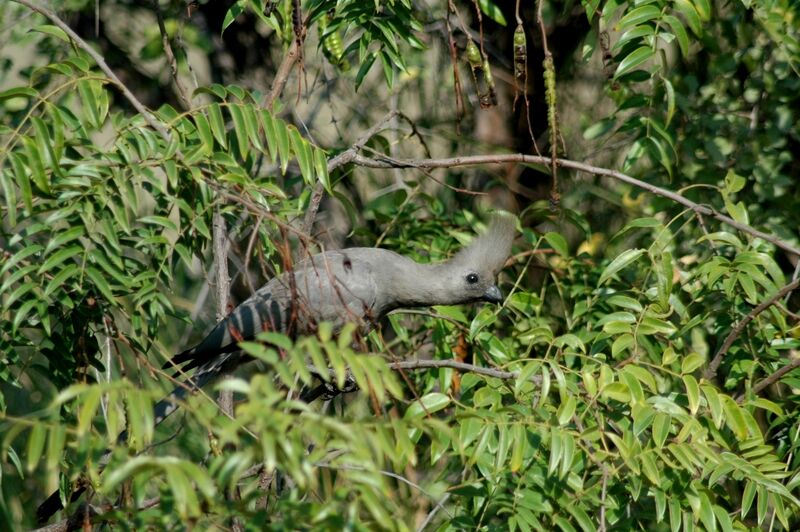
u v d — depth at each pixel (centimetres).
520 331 1042
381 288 1064
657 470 717
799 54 1089
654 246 888
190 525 556
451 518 786
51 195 740
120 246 842
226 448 941
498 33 1345
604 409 816
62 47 1271
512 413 760
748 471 745
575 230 1311
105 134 1239
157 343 819
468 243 1093
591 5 891
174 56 1133
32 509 1127
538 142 1352
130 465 504
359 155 968
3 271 716
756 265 927
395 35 979
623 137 1314
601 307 1022
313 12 950
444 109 1362
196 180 752
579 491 763
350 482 627
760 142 1140
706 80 1223
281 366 530
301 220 1167
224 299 912
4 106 1171
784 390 1128
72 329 809
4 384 1166
